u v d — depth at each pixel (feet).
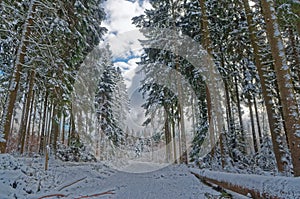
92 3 43.80
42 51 29.96
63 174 27.78
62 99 34.24
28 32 28.84
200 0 43.11
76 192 20.02
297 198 8.54
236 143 45.65
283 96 20.12
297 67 36.19
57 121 35.06
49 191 19.20
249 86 43.50
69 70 37.78
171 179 29.12
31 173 21.59
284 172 23.03
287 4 24.16
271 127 26.32
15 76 26.76
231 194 16.25
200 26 45.96
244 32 38.58
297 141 18.70
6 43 31.89
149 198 16.55
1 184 16.25
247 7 31.89
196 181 25.62
